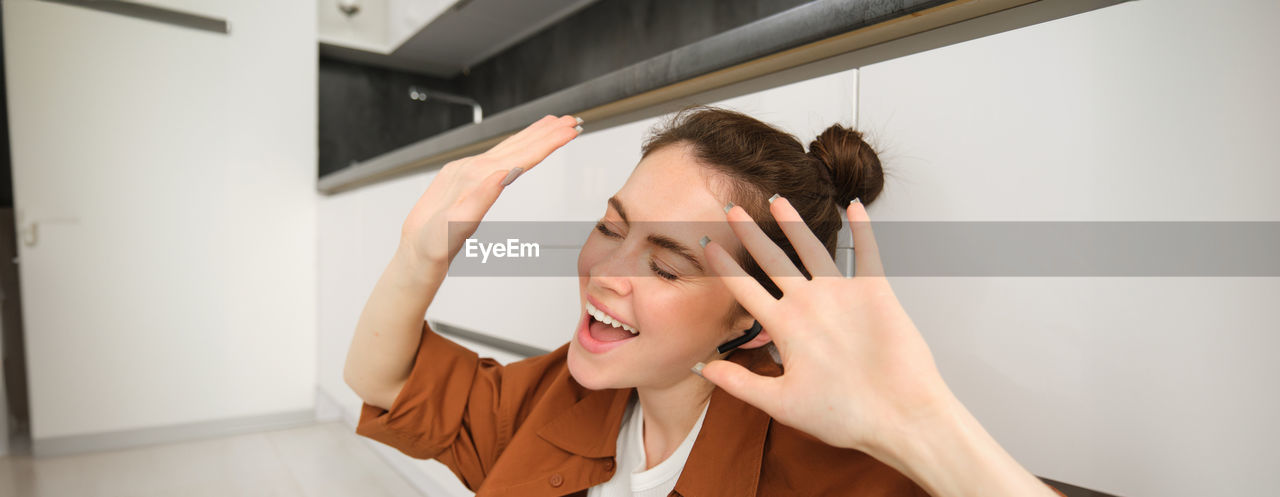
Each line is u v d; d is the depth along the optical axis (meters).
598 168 1.07
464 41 2.51
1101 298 0.54
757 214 0.43
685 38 1.82
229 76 2.25
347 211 2.12
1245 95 0.46
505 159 0.45
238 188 2.29
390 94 2.78
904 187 0.66
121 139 2.11
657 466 0.47
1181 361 0.50
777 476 0.42
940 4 0.59
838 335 0.29
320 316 2.40
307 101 2.38
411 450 0.59
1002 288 0.59
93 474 1.92
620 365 0.43
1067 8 0.57
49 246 2.04
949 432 0.27
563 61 2.26
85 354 2.09
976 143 0.60
